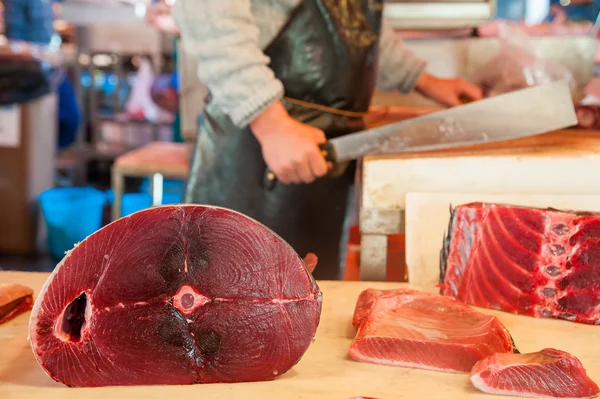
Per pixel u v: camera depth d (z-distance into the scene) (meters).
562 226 1.48
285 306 1.15
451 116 1.93
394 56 2.73
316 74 2.22
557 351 1.17
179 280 1.13
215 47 1.98
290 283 1.16
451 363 1.23
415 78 2.76
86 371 1.13
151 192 3.87
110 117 6.48
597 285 1.46
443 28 3.22
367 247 1.88
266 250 1.15
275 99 2.02
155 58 6.10
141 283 1.13
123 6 6.06
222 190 2.34
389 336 1.26
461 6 3.09
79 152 6.44
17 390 1.13
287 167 2.04
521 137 2.05
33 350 1.11
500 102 1.88
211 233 1.14
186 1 2.00
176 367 1.15
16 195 5.73
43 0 5.18
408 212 1.76
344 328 1.46
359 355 1.27
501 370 1.14
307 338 1.17
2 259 5.55
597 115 2.47
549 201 1.70
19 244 5.80
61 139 6.35
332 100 2.26
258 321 1.15
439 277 1.68
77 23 6.15
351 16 2.22
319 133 2.08
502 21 3.07
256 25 2.18
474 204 1.59
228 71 1.99
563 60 3.06
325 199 2.39
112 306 1.12
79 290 1.12
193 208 1.14
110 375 1.14
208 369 1.15
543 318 1.51
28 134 5.64
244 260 1.15
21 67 4.12
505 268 1.53
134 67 6.60
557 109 1.84
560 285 1.49
